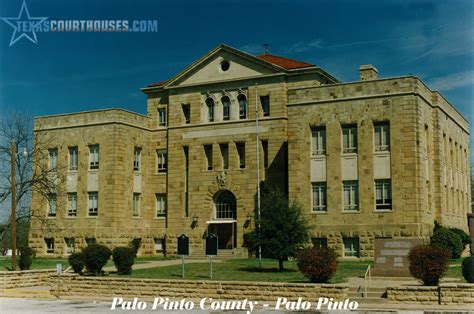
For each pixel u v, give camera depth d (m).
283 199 40.31
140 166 61.44
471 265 28.00
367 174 48.31
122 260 36.28
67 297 32.44
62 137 61.34
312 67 54.81
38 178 55.38
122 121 59.03
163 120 63.06
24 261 39.81
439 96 54.16
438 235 46.97
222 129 58.19
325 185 49.97
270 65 56.47
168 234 59.91
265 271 37.81
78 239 58.78
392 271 33.00
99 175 58.75
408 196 46.78
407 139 47.19
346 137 49.72
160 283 30.72
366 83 48.97
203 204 58.47
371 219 47.84
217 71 59.41
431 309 24.92
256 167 56.00
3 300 31.55
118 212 57.84
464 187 64.50
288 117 51.72
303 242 38.84
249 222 55.66
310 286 27.55
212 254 33.00
